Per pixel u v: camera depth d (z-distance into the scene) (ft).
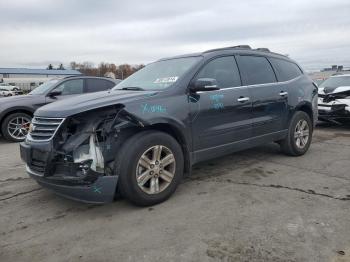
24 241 11.14
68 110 12.46
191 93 14.70
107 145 12.51
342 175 16.89
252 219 12.10
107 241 10.95
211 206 13.33
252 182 16.05
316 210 12.72
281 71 19.81
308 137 21.15
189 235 11.11
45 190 15.71
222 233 11.16
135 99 13.17
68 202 14.20
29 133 13.60
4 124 28.45
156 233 11.33
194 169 18.30
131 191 12.73
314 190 14.83
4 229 12.01
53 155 12.29
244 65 17.63
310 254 9.80
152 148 13.15
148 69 17.75
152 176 13.24
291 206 13.15
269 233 11.07
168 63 17.10
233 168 18.38
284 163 19.24
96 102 12.82
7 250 10.64
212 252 10.08
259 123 17.71
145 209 13.23
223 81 16.30
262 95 17.79
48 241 11.10
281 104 18.99
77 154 12.16
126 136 12.96
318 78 42.50
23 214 13.19
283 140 20.10
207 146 15.35
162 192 13.58
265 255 9.83
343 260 9.46
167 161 13.66
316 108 21.91
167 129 14.30
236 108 16.38
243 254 9.92
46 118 12.84
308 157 20.57
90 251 10.42
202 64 15.60
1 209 13.70
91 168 11.96
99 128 12.52
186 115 14.30
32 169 13.09
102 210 13.26
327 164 18.94
